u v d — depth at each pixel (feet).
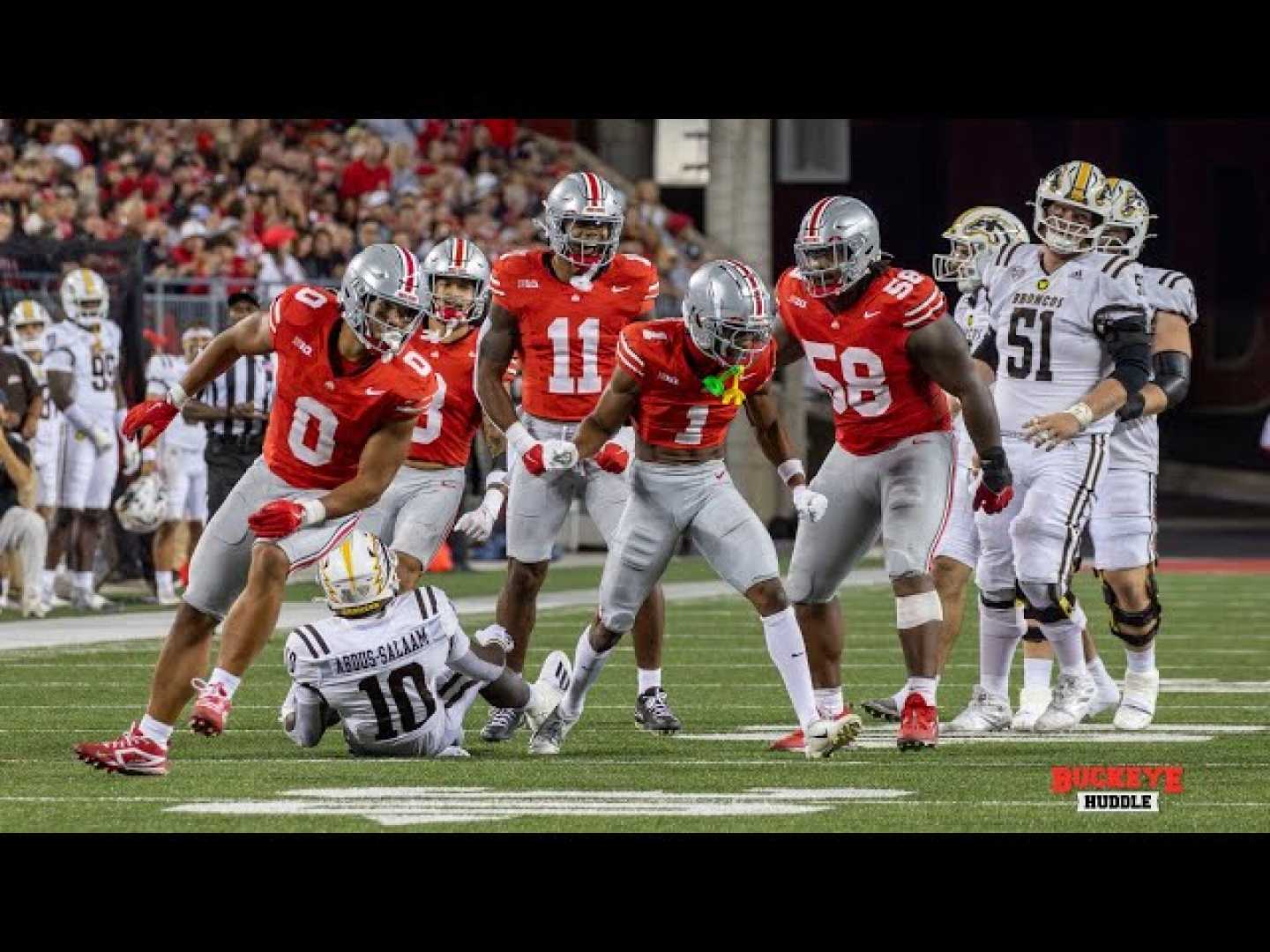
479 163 269.23
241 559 77.51
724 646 136.56
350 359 74.90
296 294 75.61
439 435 95.25
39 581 153.99
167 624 148.15
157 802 70.95
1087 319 91.30
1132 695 95.81
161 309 187.73
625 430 92.73
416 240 233.14
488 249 242.99
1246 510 356.79
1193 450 375.04
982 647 95.40
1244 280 371.15
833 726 81.56
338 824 66.13
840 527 87.40
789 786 75.31
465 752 84.48
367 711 81.56
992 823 66.64
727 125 286.87
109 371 160.76
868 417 85.92
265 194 226.79
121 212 207.21
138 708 100.32
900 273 84.69
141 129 231.30
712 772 79.30
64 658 124.36
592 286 94.89
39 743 87.71
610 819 67.41
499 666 84.48
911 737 86.22
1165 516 349.00
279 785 75.41
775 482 270.05
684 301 80.89
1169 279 95.04
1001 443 86.79
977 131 358.64
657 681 94.68
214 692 76.18
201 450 167.53
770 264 292.20
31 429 153.89
